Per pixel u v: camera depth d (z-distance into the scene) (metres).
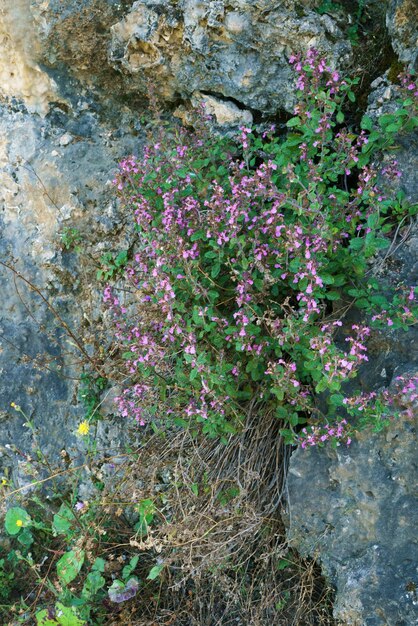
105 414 1.14
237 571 0.91
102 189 1.14
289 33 0.97
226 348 0.92
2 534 1.15
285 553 0.89
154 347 0.90
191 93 1.07
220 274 0.93
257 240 0.85
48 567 1.12
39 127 1.14
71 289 1.17
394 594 0.80
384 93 0.95
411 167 0.91
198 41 1.00
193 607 0.95
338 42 0.98
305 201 0.81
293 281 0.82
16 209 1.16
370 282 0.83
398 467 0.81
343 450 0.85
